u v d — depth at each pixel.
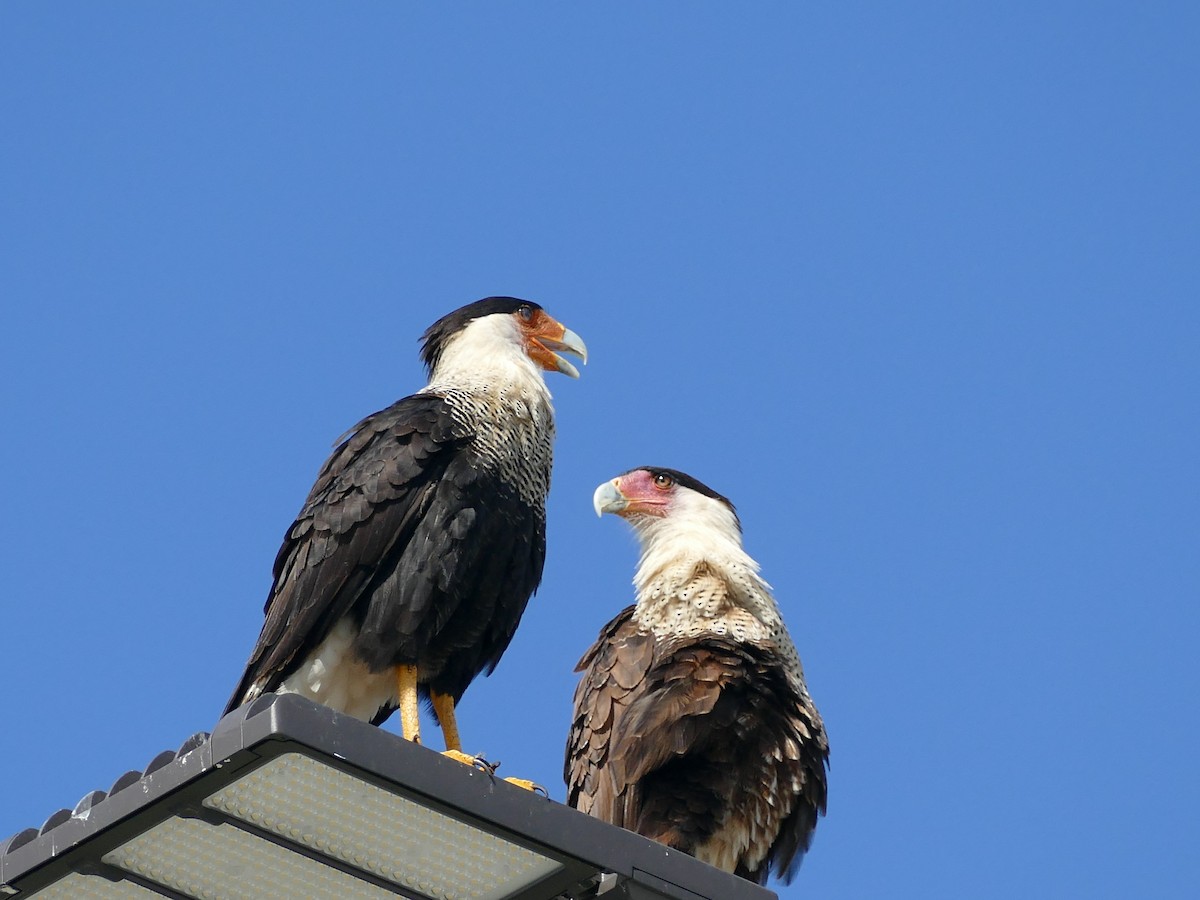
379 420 13.87
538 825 7.74
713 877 8.13
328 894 8.05
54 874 7.66
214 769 7.23
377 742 7.39
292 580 13.38
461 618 13.49
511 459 13.99
